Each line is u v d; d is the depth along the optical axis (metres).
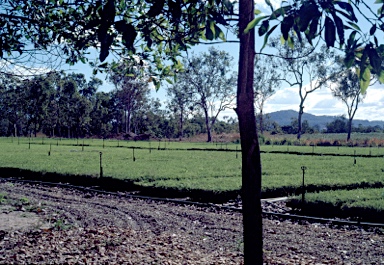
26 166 24.62
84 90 120.94
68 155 38.53
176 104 98.94
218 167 26.02
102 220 11.84
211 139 88.81
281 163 30.38
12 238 9.06
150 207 14.21
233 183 17.44
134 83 93.25
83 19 5.18
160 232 10.27
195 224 11.39
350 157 38.03
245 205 4.60
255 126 4.57
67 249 7.96
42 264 6.95
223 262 7.27
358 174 22.28
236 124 124.19
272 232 10.34
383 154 42.00
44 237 9.12
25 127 114.69
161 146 61.03
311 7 2.85
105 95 112.12
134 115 114.00
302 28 2.92
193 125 118.44
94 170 22.59
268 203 15.47
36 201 15.12
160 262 7.08
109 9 3.24
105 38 3.26
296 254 8.20
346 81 72.44
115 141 81.06
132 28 3.27
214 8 4.59
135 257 7.41
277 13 2.96
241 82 4.53
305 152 45.44
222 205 14.84
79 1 4.68
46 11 5.61
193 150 51.41
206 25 4.17
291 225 11.46
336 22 2.89
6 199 15.41
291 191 17.52
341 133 118.62
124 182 19.08
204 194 15.65
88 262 7.02
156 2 3.34
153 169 24.03
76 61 5.99
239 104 4.56
